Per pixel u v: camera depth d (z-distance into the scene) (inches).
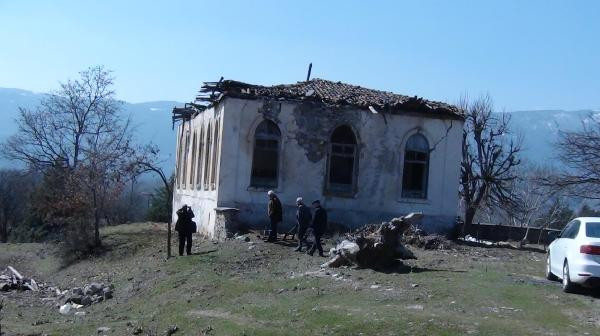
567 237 626.5
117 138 1627.7
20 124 1988.2
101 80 2999.5
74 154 1894.7
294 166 1102.4
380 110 1136.2
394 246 740.0
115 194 1256.8
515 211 1692.9
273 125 1103.6
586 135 1322.6
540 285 632.4
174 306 678.5
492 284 626.5
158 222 1718.8
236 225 1044.5
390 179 1139.3
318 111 1113.4
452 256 893.2
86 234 1220.5
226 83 1105.4
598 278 553.9
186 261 893.2
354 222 1117.1
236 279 753.0
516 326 462.3
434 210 1154.0
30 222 1978.3
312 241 983.0
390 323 481.1
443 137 1162.0
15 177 2351.1
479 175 1625.2
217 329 540.1
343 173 1130.7
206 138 1237.7
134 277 909.2
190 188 1378.0
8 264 1311.5
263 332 502.6
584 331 448.1
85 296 839.1
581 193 1312.7
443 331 454.6
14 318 729.6
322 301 587.2
